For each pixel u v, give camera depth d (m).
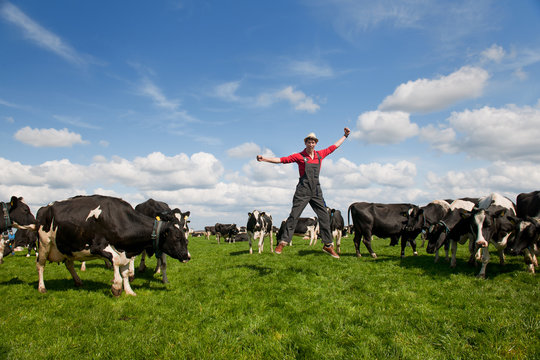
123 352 4.92
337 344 5.22
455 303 6.94
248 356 4.87
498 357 4.55
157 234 8.24
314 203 8.40
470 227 9.98
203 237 48.78
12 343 5.11
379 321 6.03
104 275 10.70
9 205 12.78
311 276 9.76
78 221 7.87
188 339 5.34
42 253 8.28
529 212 10.99
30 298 7.66
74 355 4.82
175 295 8.05
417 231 13.43
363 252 15.87
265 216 17.78
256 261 13.38
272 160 8.00
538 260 11.38
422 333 5.50
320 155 8.37
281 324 6.00
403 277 9.45
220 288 8.73
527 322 5.60
